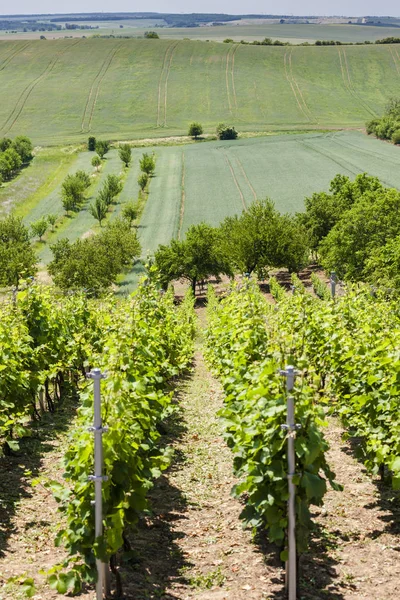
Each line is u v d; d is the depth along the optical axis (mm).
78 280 61594
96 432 7875
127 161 129875
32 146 148875
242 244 63438
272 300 55656
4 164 121875
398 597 8266
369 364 12273
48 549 9766
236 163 122500
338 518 10867
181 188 107875
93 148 147125
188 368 29219
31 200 107250
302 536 8336
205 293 67188
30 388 15781
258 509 8664
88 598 8344
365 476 12922
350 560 9367
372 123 147250
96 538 7895
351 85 191125
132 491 8734
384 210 55781
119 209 99062
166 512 11523
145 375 11703
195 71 199875
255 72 198875
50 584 7758
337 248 55938
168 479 13328
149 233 85375
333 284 23078
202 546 10078
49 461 14125
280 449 8234
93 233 87688
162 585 8742
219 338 19000
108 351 11422
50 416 18234
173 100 181375
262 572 9094
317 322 17016
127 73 199500
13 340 15711
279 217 67062
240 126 161750
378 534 10172
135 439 9195
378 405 11438
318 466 8539
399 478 9789
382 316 17266
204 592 8555
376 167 108500
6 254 64875
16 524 10664
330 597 8336
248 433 8586
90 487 8188
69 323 20781
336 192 80750
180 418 19016
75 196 102688
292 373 8047
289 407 8023
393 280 37906
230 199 98125
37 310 17906
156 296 19875
